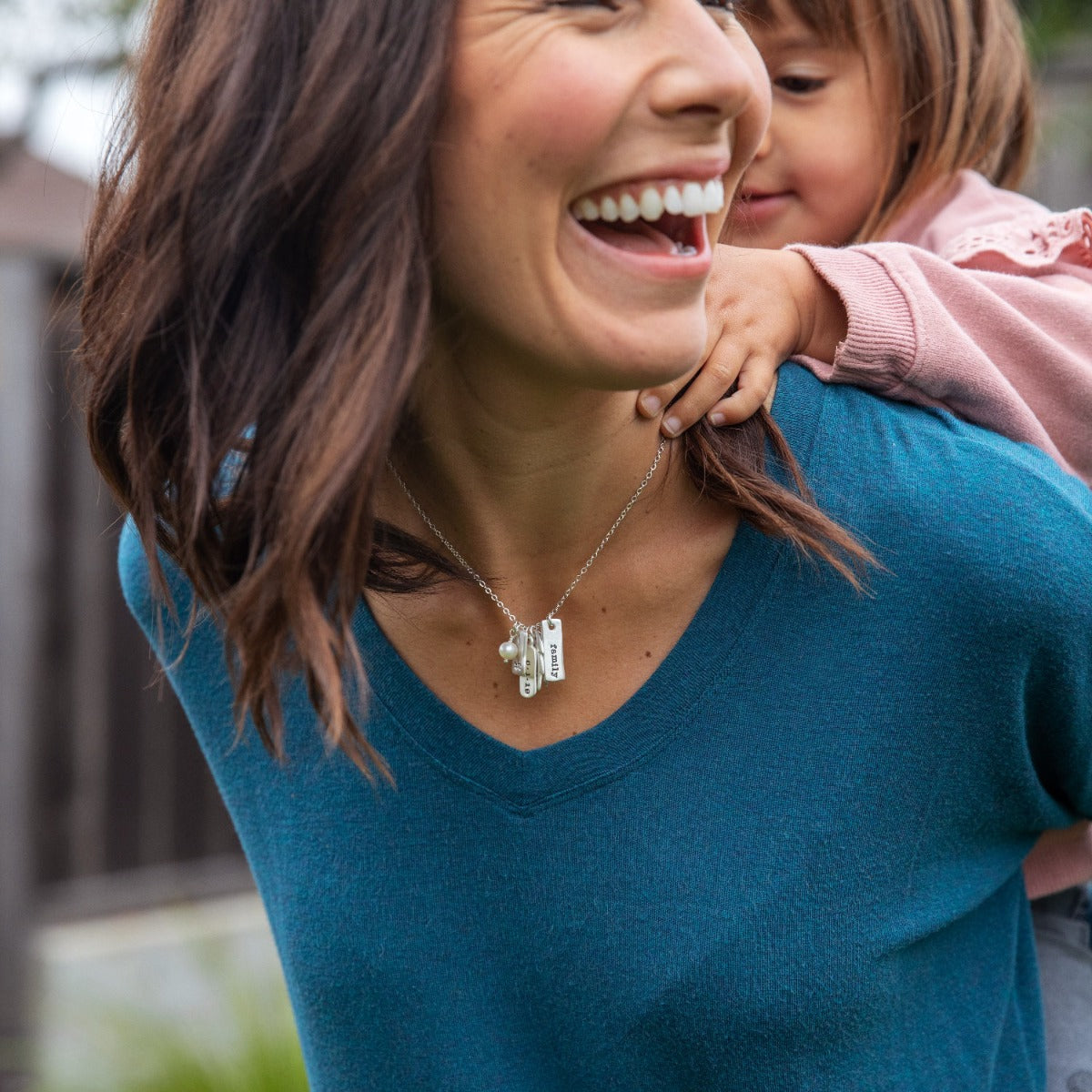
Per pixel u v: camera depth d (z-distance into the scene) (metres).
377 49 0.91
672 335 0.95
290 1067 3.35
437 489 1.12
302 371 0.96
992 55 1.58
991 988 1.20
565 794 1.12
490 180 0.93
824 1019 1.09
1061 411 1.22
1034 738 1.15
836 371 1.15
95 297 1.11
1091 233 1.36
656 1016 1.11
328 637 0.98
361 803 1.18
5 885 4.49
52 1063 4.25
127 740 4.69
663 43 0.92
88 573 4.57
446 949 1.15
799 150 1.62
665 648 1.13
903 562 1.08
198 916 4.63
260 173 0.95
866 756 1.09
